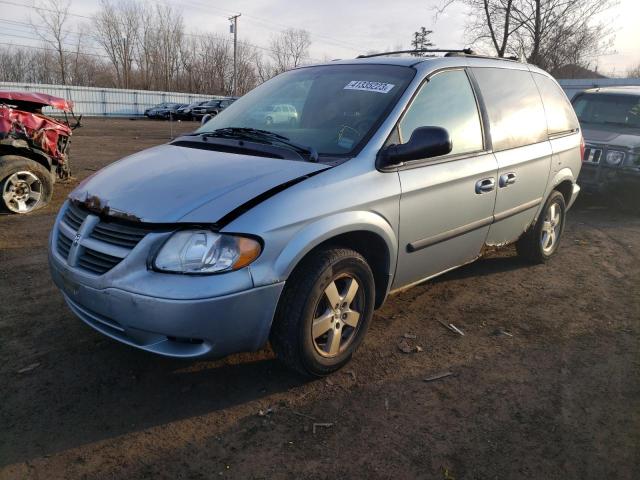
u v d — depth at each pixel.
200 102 38.06
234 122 3.88
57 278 2.96
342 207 2.88
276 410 2.85
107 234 2.73
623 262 5.62
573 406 2.99
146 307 2.51
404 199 3.24
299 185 2.78
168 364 3.23
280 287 2.68
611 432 2.78
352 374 3.21
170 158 3.24
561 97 5.30
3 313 3.87
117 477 2.36
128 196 2.79
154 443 2.58
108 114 43.31
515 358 3.49
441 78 3.73
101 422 2.71
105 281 2.61
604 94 9.10
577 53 17.81
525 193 4.49
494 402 2.99
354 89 3.63
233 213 2.57
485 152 3.95
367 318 3.27
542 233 5.16
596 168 7.87
